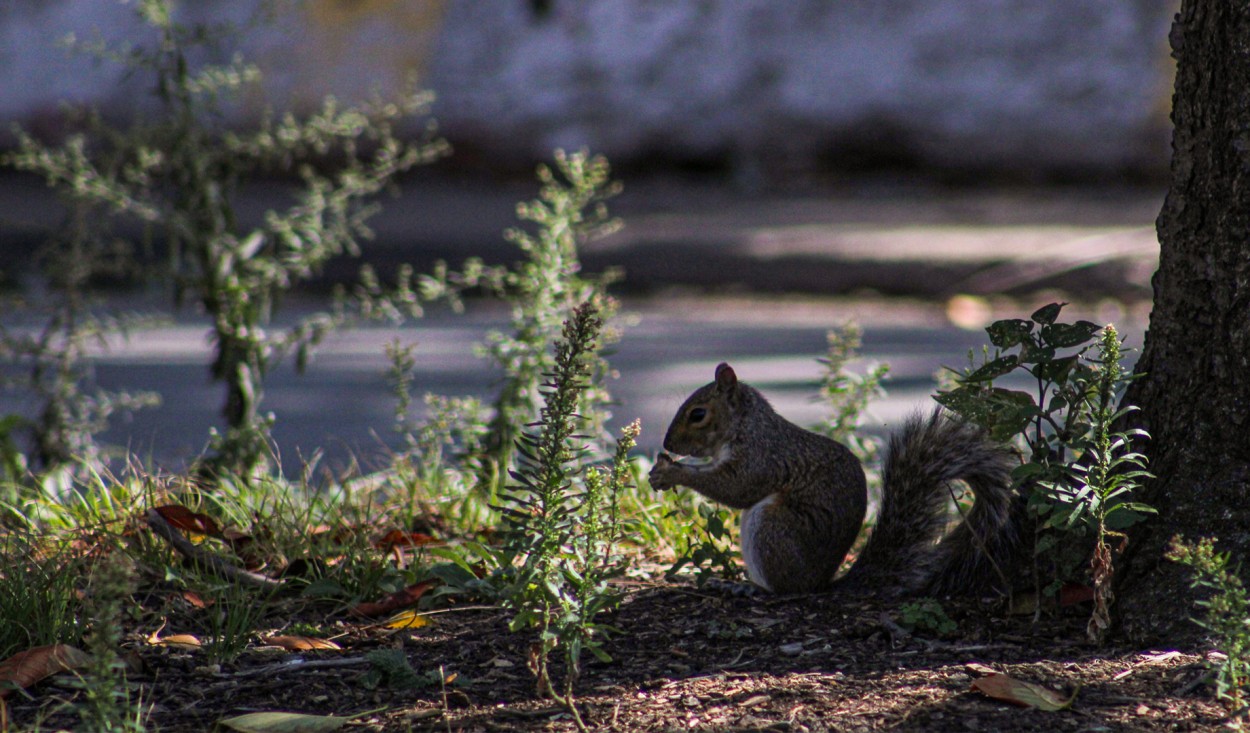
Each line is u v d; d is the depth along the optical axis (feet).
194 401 60.70
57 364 38.37
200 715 19.52
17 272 45.55
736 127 158.30
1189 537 21.91
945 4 157.07
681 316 89.66
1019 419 22.40
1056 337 22.38
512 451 33.88
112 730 16.26
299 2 40.34
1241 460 21.94
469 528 31.32
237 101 40.16
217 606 22.91
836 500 26.84
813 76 158.30
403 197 134.21
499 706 19.60
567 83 157.38
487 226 113.70
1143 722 17.95
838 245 103.40
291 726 18.67
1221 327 22.20
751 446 27.07
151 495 28.96
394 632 23.52
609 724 18.63
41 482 32.83
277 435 52.03
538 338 33.96
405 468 34.71
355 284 98.99
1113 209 127.65
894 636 22.68
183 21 143.43
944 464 26.20
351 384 64.75
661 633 23.54
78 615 22.65
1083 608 23.39
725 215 124.67
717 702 19.44
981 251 100.48
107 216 38.40
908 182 155.63
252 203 123.75
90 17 151.33
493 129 154.61
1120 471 23.13
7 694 19.83
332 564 27.04
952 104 156.87
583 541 19.99
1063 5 155.22
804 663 21.47
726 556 27.04
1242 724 17.78
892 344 75.51
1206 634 20.75
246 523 29.19
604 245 105.40
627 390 61.36
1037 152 155.74
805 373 65.26
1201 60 22.40
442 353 74.13
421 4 152.15
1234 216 21.99
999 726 17.97
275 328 81.82
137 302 86.99
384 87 149.38
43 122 148.77
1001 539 25.12
